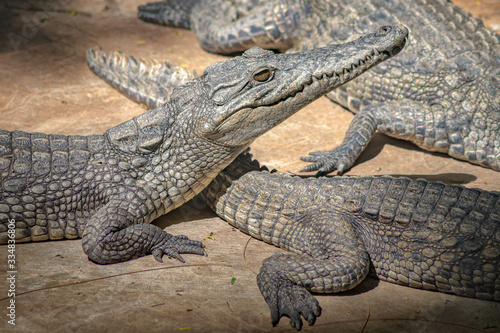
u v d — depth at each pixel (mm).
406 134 15547
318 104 18922
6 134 11828
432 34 16391
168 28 25922
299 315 9242
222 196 12289
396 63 16328
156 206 11766
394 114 15672
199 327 9000
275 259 10320
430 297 9953
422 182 10789
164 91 17422
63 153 11664
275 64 10945
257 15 20844
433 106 15672
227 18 22297
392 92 16453
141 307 9484
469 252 9586
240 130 11242
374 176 11438
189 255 11242
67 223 11586
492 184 13875
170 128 11570
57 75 20531
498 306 9570
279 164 15148
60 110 17750
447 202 10242
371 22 17328
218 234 12117
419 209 10211
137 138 11602
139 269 10727
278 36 20641
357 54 10961
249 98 10891
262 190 11656
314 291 9961
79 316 9188
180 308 9484
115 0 29875
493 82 14773
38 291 9812
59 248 11461
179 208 13156
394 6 17562
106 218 10945
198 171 11789
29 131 16172
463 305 9641
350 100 17703
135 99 18172
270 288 9664
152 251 11203
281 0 20250
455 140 15125
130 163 11602
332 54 11070
